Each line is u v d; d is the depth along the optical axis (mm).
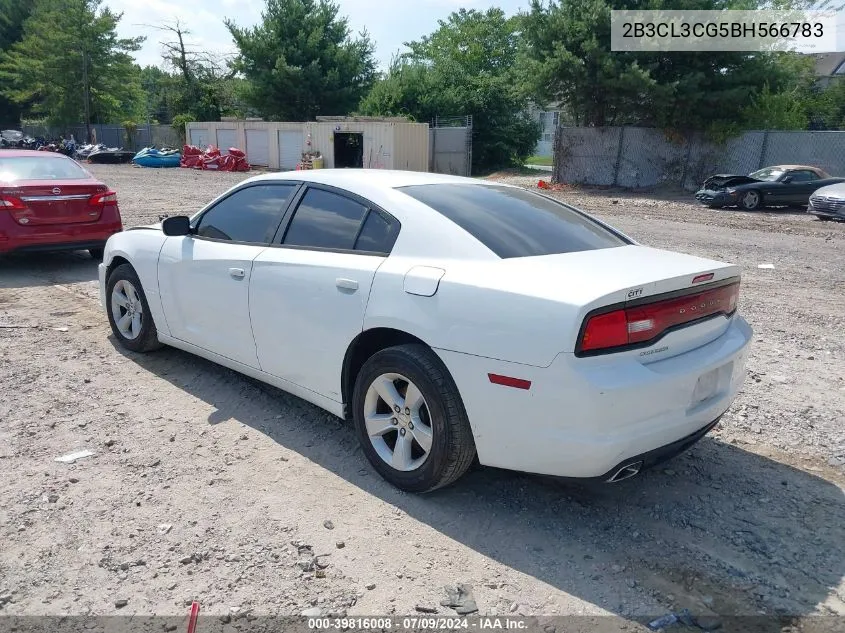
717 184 19781
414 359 3250
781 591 2789
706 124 24875
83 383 4824
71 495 3359
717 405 3246
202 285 4500
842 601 2738
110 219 8781
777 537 3168
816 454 4027
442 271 3242
